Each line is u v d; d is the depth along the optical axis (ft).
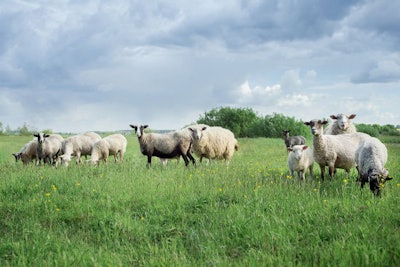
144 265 21.45
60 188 39.19
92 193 36.65
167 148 57.77
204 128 59.36
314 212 28.30
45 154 67.92
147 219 29.89
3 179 43.11
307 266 19.58
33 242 25.50
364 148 35.40
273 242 23.70
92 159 64.18
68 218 30.99
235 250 23.52
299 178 43.50
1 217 31.89
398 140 148.77
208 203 32.81
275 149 99.04
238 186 37.01
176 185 37.81
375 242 21.71
